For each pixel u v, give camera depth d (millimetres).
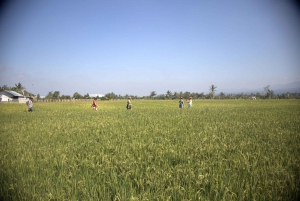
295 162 6090
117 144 8547
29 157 6793
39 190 4789
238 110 27578
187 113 23422
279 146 7719
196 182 4926
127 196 4527
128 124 14234
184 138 9516
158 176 5344
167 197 4367
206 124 13938
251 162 6234
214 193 4609
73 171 5656
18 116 20891
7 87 104812
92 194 4609
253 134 10320
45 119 18062
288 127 12156
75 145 8336
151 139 9164
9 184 5020
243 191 4566
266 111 25094
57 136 10289
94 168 5934
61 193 4645
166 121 15922
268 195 4488
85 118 18812
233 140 8938
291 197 4500
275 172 5352
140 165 6113
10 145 8438
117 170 5871
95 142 8906
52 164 6152
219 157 6562
